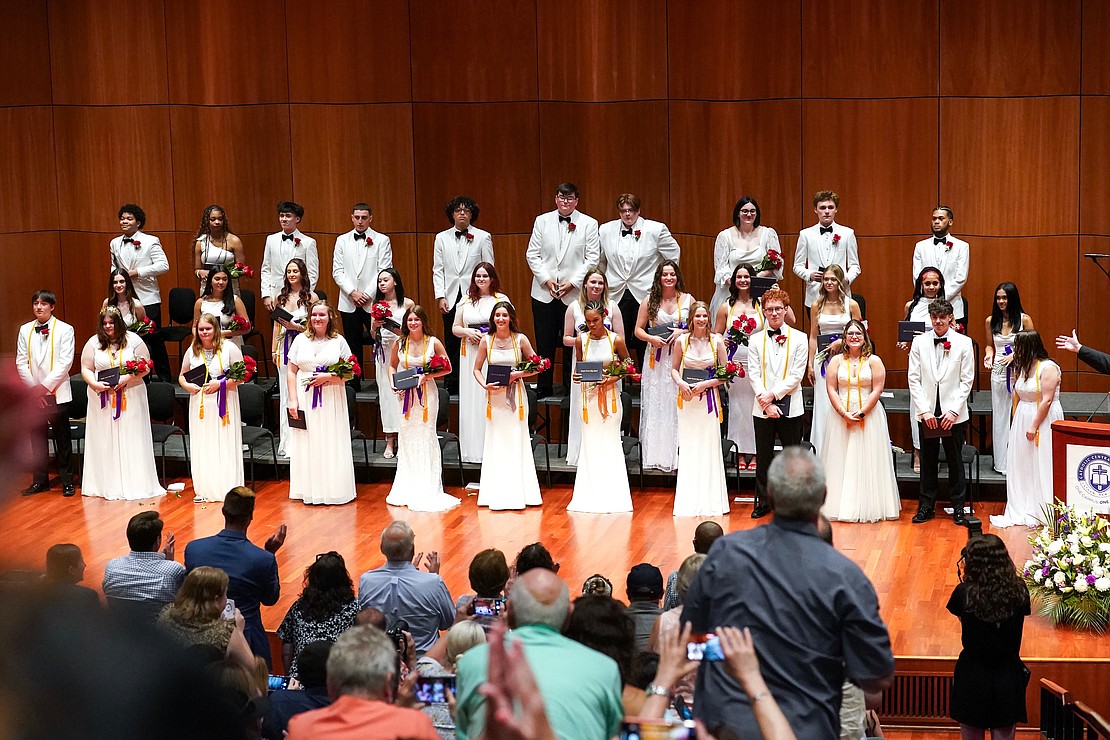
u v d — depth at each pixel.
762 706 2.84
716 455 11.12
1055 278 13.48
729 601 3.20
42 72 14.76
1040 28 13.20
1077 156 13.27
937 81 13.52
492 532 10.74
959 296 12.70
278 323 13.05
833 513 10.98
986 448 12.49
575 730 2.71
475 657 2.92
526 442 11.52
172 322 14.12
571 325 11.85
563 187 13.04
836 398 10.85
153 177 14.80
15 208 14.80
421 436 11.59
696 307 11.14
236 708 0.74
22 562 0.63
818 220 13.90
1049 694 7.69
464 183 14.64
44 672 0.63
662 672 2.98
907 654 7.98
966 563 7.07
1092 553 8.39
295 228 13.90
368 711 2.94
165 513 11.52
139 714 0.65
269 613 8.91
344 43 14.52
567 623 3.88
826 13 13.61
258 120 14.70
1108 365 10.05
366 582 6.99
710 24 13.96
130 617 0.69
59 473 12.10
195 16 14.54
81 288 15.00
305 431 11.63
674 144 14.29
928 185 13.66
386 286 12.59
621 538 10.54
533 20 14.37
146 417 12.02
